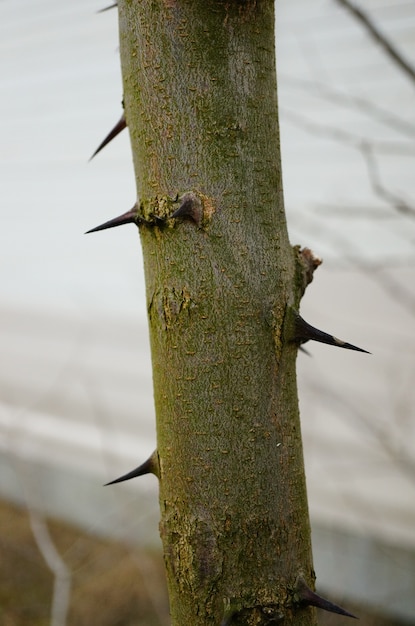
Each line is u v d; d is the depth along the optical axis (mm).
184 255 1266
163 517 1280
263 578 1271
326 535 3045
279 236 1274
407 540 2809
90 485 3797
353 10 1569
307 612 1280
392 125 2611
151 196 1270
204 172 1265
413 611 2760
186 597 1274
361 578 2930
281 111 2742
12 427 4066
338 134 2613
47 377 3910
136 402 3561
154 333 1276
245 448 1269
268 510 1271
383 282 2740
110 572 3229
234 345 1267
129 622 2826
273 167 1273
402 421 2764
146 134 1269
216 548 1270
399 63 1567
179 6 1262
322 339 1271
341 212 2801
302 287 1284
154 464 1283
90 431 3754
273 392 1272
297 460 1279
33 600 3078
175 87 1264
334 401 2936
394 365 2770
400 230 2666
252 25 1268
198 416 1268
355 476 2920
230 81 1265
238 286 1267
